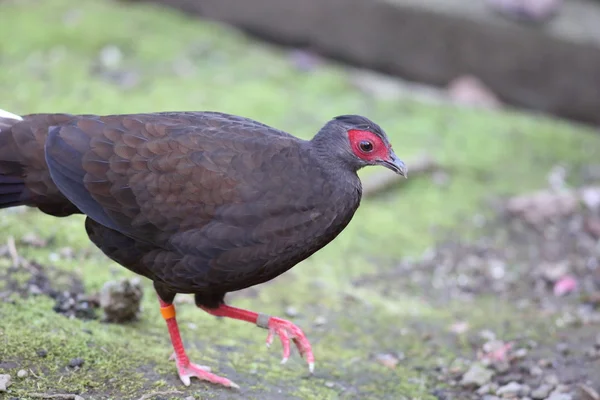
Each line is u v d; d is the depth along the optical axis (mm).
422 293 10766
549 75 15734
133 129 7246
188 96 14477
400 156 13492
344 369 8711
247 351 8680
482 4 16047
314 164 7344
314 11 16484
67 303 8711
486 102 15914
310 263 11039
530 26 15594
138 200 7109
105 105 13836
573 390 8547
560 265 11406
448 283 11055
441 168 13609
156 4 17188
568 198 12758
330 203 7281
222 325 9188
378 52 16391
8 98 13664
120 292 8477
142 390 7391
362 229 11984
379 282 10883
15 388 7059
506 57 15828
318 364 8695
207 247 7105
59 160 7090
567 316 10164
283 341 7777
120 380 7473
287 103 14711
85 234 10203
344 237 11750
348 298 10258
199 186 7090
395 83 16109
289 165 7242
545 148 14508
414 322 9938
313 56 16688
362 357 9047
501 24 15688
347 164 7531
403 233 12016
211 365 8148
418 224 12266
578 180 13750
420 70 16312
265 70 15750
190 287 7418
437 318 10086
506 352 9266
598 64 15477
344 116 7617
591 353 9148
